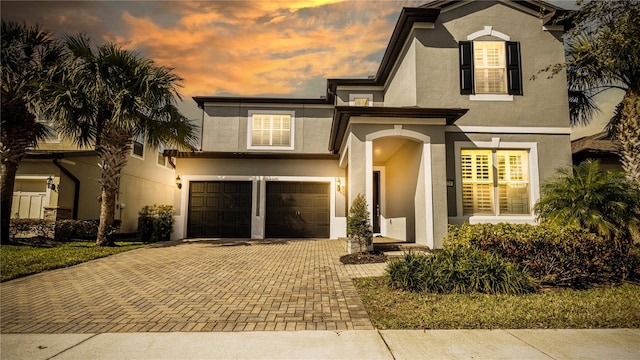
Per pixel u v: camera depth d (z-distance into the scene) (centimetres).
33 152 1378
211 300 550
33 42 1136
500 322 444
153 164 1981
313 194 1491
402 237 1168
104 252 1012
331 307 514
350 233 903
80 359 350
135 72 1114
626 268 651
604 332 420
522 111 1052
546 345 381
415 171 1033
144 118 1185
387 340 394
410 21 1062
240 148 1605
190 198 1474
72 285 648
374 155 1307
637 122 876
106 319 467
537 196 1020
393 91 1312
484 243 658
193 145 1427
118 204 1636
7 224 1159
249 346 379
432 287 582
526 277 597
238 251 1050
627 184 740
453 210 1005
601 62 784
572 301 531
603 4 649
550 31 1087
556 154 1045
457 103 1043
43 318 472
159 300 552
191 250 1073
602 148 1228
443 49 1061
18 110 1157
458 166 1023
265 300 549
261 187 1473
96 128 1184
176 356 356
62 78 1076
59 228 1305
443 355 357
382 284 630
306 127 1628
